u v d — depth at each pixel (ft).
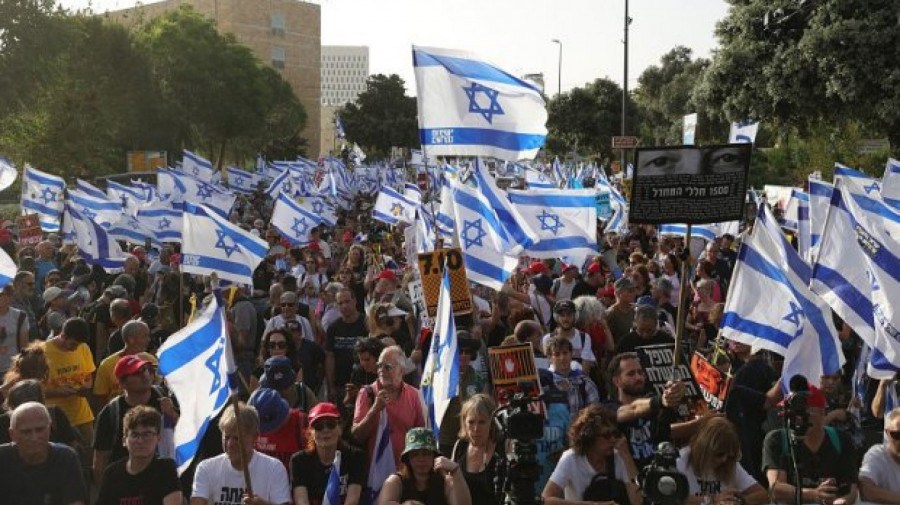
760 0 97.50
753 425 27.07
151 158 176.45
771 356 30.63
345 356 36.09
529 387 21.72
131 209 77.05
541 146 35.24
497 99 34.81
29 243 66.59
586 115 214.90
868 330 27.94
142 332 29.86
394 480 20.77
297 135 312.29
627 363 23.48
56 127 162.30
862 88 90.53
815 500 21.03
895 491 21.65
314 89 400.47
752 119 100.89
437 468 20.53
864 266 27.96
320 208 91.40
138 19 268.41
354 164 198.70
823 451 21.44
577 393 27.55
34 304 46.85
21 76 142.20
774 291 28.94
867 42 88.48
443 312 24.58
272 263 58.54
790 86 95.50
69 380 30.01
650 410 21.83
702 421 20.93
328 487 22.04
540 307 43.55
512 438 19.03
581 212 45.52
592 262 52.60
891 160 44.21
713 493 20.74
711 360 31.37
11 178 66.59
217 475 21.79
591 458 21.08
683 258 20.45
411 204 72.59
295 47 393.29
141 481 21.03
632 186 20.43
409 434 20.86
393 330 34.78
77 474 20.74
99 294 54.75
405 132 310.45
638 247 64.13
